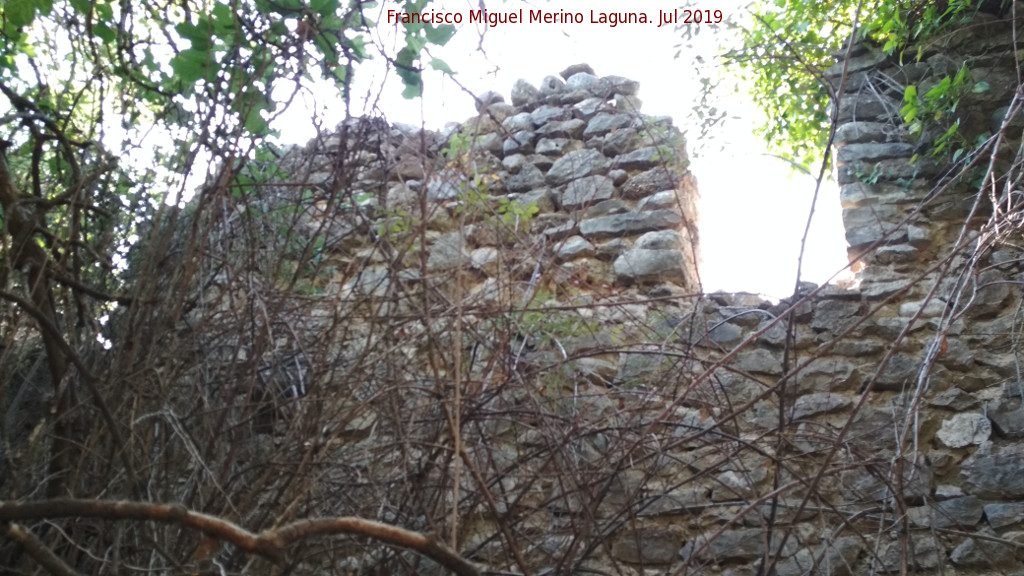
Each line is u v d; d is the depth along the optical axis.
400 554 2.37
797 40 4.67
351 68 2.72
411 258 3.23
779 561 3.26
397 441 2.40
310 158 3.04
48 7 2.82
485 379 2.54
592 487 2.70
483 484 2.20
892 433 3.50
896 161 4.24
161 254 2.59
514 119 4.78
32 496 2.33
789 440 2.86
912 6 4.44
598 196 4.37
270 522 2.33
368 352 2.48
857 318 3.80
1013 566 3.18
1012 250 3.82
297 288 2.92
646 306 3.91
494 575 2.37
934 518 3.30
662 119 4.48
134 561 2.19
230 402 2.49
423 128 2.60
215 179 2.74
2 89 2.68
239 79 2.64
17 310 2.52
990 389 3.56
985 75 4.32
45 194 3.11
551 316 3.17
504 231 3.53
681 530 3.37
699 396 3.29
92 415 2.49
